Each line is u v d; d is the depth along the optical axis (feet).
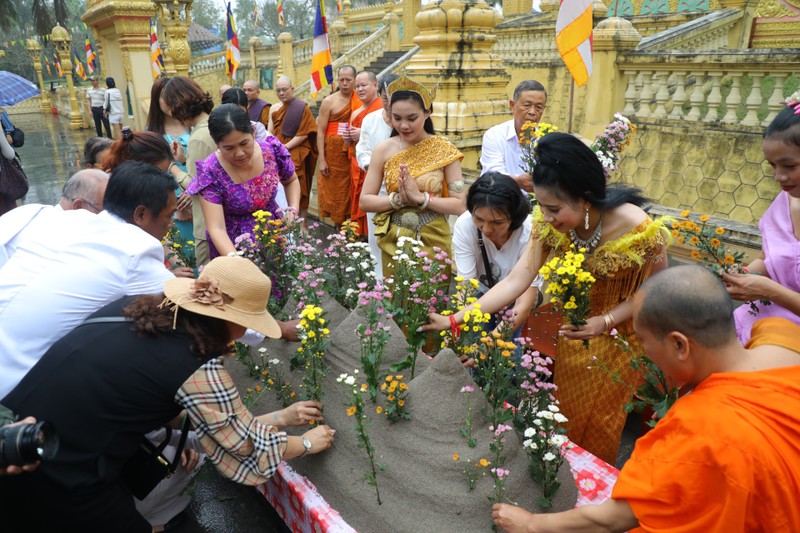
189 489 8.25
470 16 16.97
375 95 17.54
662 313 4.70
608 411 8.20
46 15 63.57
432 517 6.35
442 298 9.09
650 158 20.25
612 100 20.74
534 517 5.53
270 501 8.27
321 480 7.22
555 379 8.76
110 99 44.88
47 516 6.06
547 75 29.58
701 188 18.93
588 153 6.70
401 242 8.63
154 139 10.28
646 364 6.85
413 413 6.99
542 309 11.02
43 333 6.81
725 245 11.09
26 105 79.61
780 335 5.04
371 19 70.74
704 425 4.36
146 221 7.82
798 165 6.51
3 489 5.98
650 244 7.09
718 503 4.30
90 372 5.83
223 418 6.14
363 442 6.99
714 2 33.96
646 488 4.58
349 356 8.12
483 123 17.89
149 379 5.88
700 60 18.24
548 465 6.51
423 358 8.39
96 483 5.98
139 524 6.66
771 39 29.53
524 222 9.27
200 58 64.95
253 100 23.08
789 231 7.50
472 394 6.91
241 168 10.55
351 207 18.58
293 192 12.50
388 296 8.04
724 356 4.73
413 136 10.94
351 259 10.04
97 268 7.05
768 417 4.32
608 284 7.64
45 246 7.34
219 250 10.48
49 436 5.18
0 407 5.35
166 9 29.37
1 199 18.66
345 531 6.54
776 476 4.15
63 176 35.63
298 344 9.09
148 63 37.63
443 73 17.24
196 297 6.07
